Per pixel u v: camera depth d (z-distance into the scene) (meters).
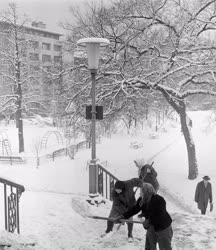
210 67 24.48
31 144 45.97
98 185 11.38
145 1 24.05
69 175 25.62
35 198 11.23
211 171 28.23
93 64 10.20
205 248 7.90
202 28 24.28
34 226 8.46
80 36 24.64
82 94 25.00
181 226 9.25
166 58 24.69
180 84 24.91
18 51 39.28
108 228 8.63
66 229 8.59
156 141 47.56
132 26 23.77
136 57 24.14
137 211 6.62
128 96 23.25
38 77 39.78
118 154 37.41
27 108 41.03
